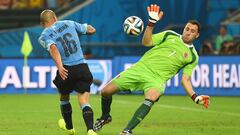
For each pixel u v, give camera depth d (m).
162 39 31.53
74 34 30.94
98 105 53.34
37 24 85.88
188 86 31.16
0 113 45.69
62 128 33.81
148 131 34.69
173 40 31.36
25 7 88.75
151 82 30.58
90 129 29.80
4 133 33.44
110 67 67.50
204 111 48.12
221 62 65.88
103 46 81.19
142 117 29.53
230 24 84.69
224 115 44.91
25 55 67.31
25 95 65.31
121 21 81.25
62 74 29.67
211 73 65.88
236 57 65.56
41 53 77.94
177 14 82.38
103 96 32.12
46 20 30.77
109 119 32.66
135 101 58.41
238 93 65.56
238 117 43.38
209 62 65.88
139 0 81.19
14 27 85.25
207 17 83.62
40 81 67.25
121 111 47.78
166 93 66.69
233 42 75.00
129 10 81.25
